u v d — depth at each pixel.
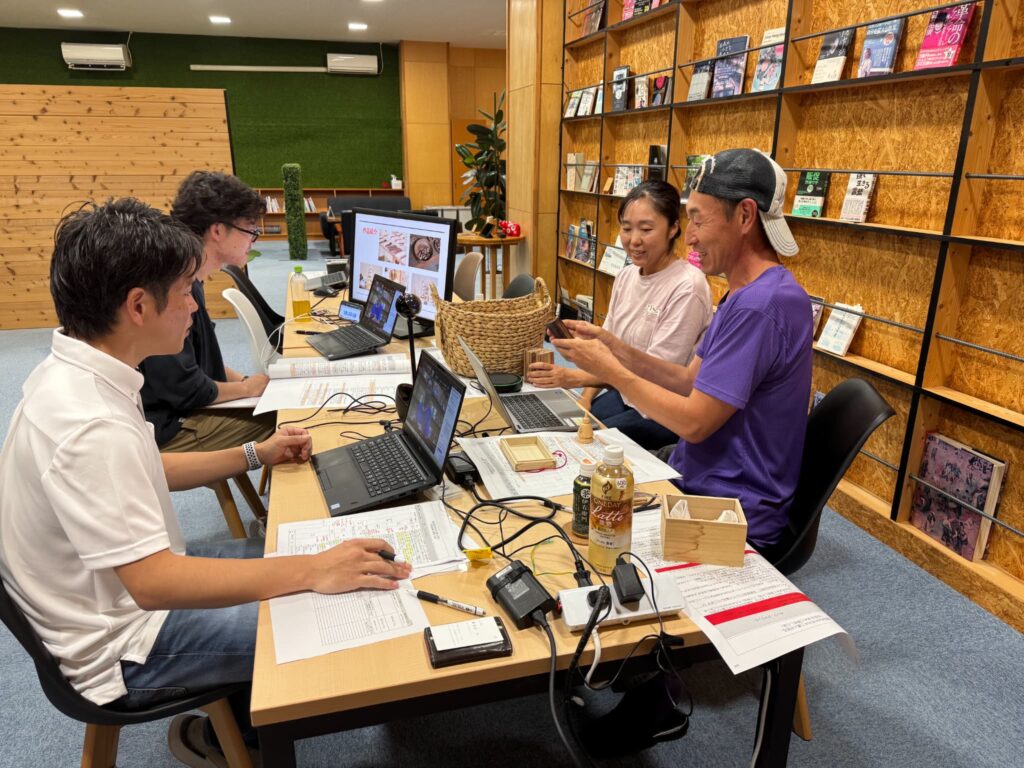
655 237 2.24
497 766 1.54
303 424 1.69
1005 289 2.05
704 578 1.08
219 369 2.34
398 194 11.84
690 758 1.56
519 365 2.08
